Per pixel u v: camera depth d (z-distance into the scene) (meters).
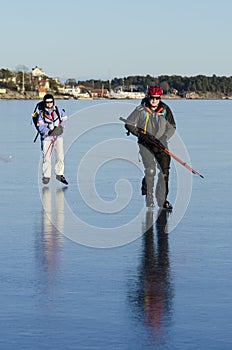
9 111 71.88
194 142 29.06
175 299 7.00
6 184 15.84
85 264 8.49
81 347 5.71
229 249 9.33
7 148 25.55
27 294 7.16
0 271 8.10
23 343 5.79
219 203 13.23
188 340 5.86
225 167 19.41
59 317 6.43
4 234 10.27
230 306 6.77
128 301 6.93
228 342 5.81
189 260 8.70
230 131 36.84
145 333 6.02
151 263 8.55
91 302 6.89
